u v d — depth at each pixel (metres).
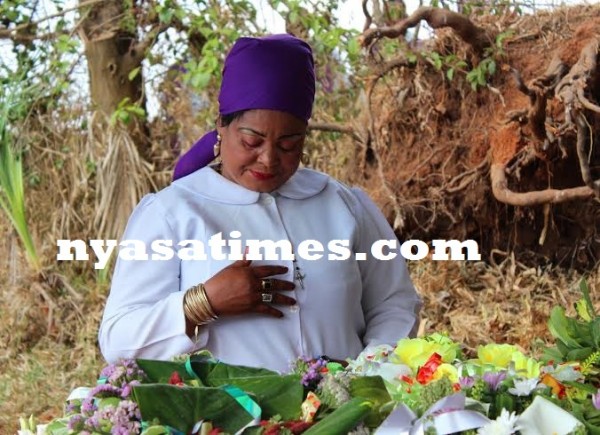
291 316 2.44
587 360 2.14
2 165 6.10
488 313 5.34
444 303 5.49
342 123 6.02
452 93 5.70
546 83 5.12
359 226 2.65
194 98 6.48
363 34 5.34
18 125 6.41
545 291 5.52
